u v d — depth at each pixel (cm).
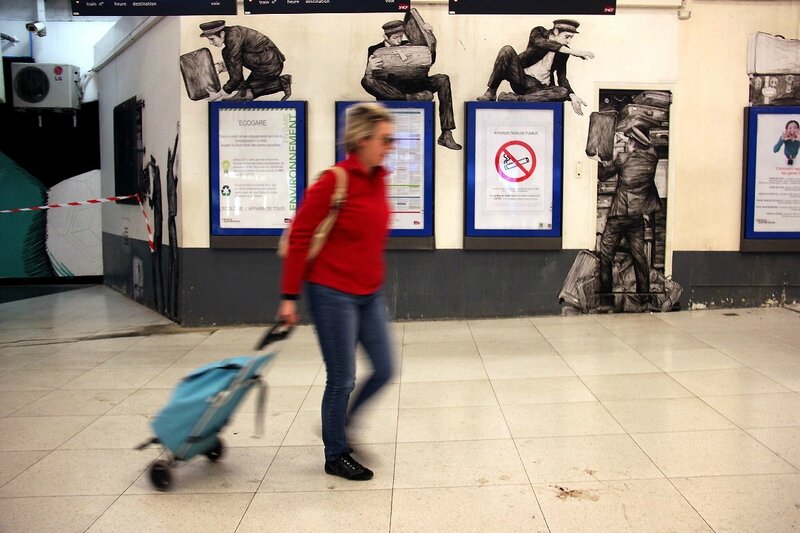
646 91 726
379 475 361
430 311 738
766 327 667
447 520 312
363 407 360
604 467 363
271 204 723
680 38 725
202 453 362
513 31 716
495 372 545
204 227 734
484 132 717
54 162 1123
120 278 1026
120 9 609
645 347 606
